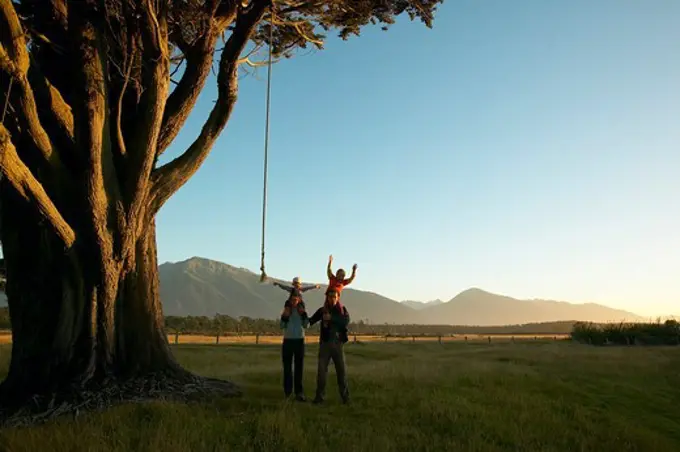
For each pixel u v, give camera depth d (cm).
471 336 9662
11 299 1017
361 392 1164
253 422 789
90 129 919
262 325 9469
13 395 958
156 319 1079
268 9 1100
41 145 918
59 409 870
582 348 4059
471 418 952
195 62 1090
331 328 1009
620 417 1153
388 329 12700
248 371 1606
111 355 999
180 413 809
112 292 1002
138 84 1108
